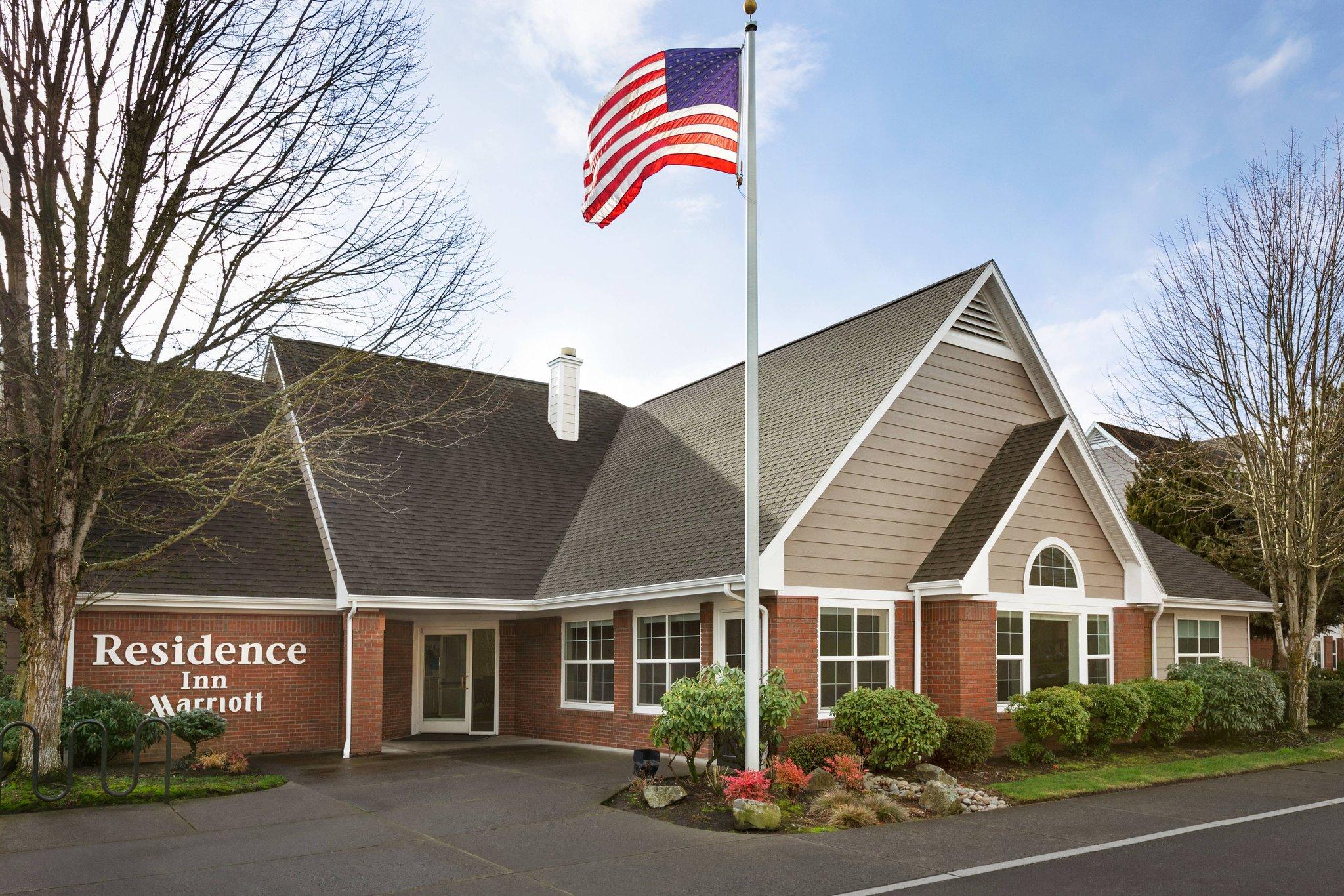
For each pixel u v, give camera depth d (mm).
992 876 8570
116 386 12531
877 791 12367
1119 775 14352
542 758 16000
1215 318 20438
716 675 13148
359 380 17031
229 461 13992
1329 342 19406
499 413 23750
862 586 15570
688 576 14992
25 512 11961
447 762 15555
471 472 21297
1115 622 18234
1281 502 19875
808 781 12422
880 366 17031
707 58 13008
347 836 10000
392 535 18328
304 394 14438
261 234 13164
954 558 15914
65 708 13797
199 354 12703
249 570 17312
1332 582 25203
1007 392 18250
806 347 20641
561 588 17875
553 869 8766
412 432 21375
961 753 14180
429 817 10969
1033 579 16984
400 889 8102
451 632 20703
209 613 16656
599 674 18109
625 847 9602
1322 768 16031
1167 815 11555
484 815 11078
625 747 17031
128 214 12289
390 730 19547
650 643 16891
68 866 8766
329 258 13531
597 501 21203
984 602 15844
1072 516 17812
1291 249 19547
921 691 15984
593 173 13398
